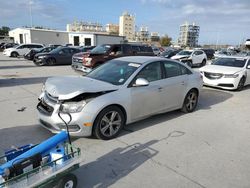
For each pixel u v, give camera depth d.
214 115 6.50
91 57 12.54
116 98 4.56
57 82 4.67
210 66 10.71
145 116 5.29
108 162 3.85
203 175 3.58
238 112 6.91
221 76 9.81
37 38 45.19
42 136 4.75
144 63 5.34
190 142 4.69
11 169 2.50
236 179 3.51
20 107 6.66
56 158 2.89
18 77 12.06
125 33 111.94
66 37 48.19
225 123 5.88
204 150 4.38
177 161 3.95
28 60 22.98
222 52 33.84
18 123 5.43
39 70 15.31
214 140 4.84
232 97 8.90
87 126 4.23
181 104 6.24
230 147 4.54
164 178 3.47
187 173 3.62
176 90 5.89
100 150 4.22
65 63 19.14
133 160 3.94
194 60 21.02
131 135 4.89
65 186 2.97
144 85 4.81
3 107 6.64
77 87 4.32
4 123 5.41
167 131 5.19
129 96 4.79
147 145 4.48
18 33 49.22
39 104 4.71
